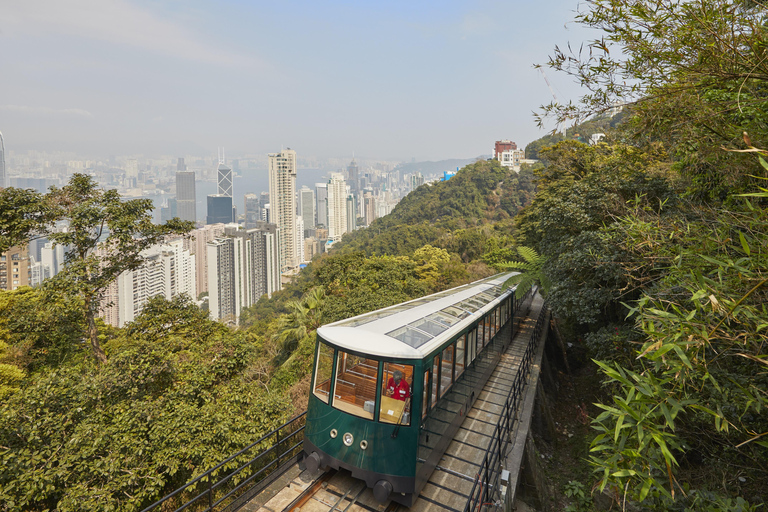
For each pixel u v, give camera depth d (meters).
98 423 9.91
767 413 5.27
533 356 16.14
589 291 12.03
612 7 4.76
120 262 16.88
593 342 11.91
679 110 5.09
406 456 6.83
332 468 8.02
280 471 7.88
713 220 5.45
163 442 9.70
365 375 7.27
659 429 3.52
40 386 9.94
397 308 10.82
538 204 23.72
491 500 7.38
